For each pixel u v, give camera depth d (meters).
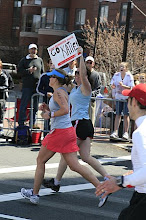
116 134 20.64
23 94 20.09
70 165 10.91
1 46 82.19
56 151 10.82
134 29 58.47
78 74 12.57
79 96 12.25
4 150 17.69
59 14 74.75
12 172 14.28
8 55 80.19
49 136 10.91
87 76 12.72
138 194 6.70
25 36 81.69
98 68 49.62
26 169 14.81
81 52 13.33
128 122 20.59
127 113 20.36
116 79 20.55
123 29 52.09
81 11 72.50
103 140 21.08
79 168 10.87
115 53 47.81
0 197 11.53
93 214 10.73
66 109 10.70
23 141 18.88
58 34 75.12
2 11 92.06
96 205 11.48
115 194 12.61
